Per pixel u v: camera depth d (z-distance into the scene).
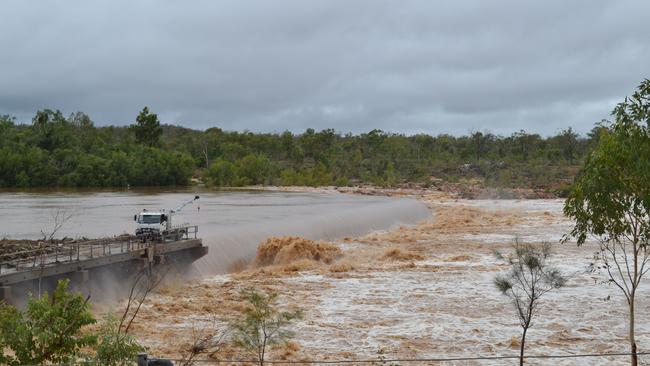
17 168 144.00
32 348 12.19
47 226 58.34
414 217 83.00
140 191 130.88
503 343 25.52
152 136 191.00
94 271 30.48
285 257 44.47
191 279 37.69
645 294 33.97
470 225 72.44
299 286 36.47
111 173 151.38
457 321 28.77
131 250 33.34
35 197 104.12
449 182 160.38
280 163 199.75
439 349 24.69
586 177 18.39
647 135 17.33
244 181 163.62
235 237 48.03
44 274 27.08
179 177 164.12
